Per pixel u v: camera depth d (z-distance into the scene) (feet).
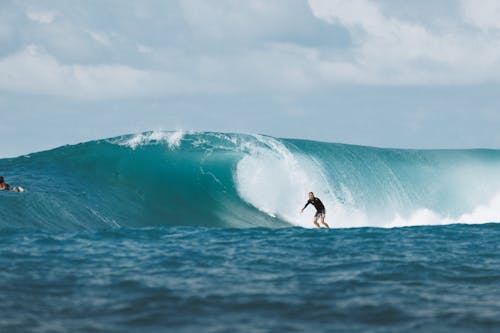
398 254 184.85
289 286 137.49
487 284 141.79
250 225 337.52
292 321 109.81
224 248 195.11
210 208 343.46
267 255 181.57
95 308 116.88
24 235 212.23
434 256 180.96
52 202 274.16
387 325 107.65
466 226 274.77
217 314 114.01
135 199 325.42
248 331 103.86
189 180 354.95
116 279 142.92
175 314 113.70
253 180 367.66
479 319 111.34
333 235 234.38
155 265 162.20
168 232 235.61
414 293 131.64
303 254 184.14
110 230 236.84
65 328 104.47
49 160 350.02
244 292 131.03
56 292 128.77
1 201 255.70
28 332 101.65
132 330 104.17
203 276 148.25
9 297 122.93
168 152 370.53
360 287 136.98
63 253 177.68
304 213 366.02
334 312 115.65
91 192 313.94
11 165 340.59
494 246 203.10
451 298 127.24
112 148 367.04
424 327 106.52
